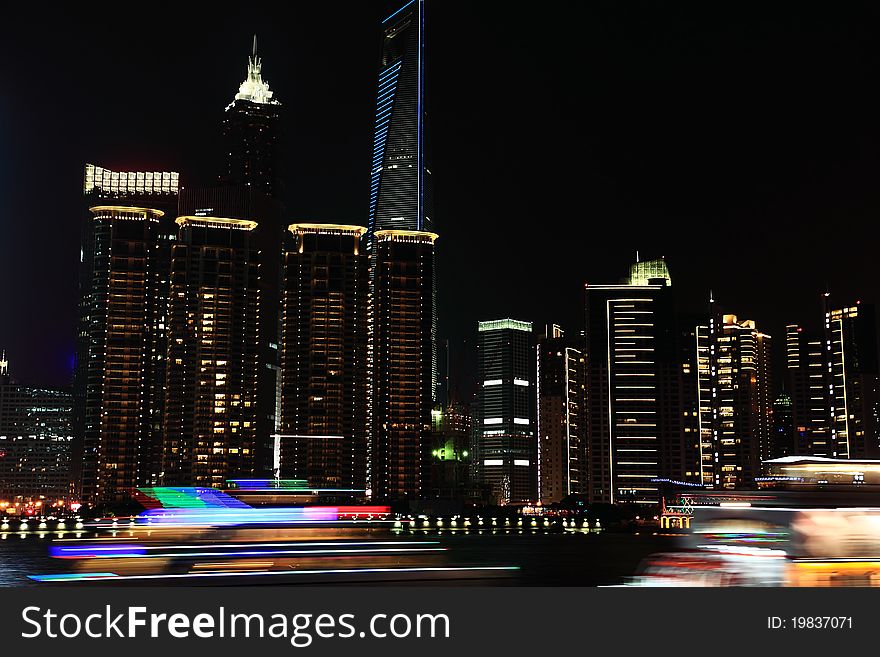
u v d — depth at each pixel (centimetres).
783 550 4422
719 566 4600
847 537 4462
